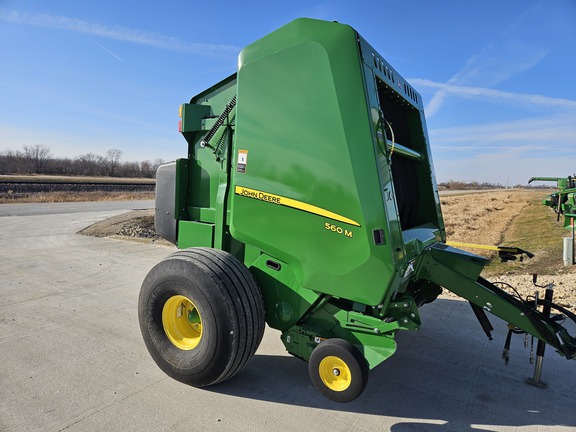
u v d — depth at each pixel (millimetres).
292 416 2684
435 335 4266
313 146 2684
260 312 2906
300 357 2982
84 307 4824
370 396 3000
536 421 2734
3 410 2639
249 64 2926
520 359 3723
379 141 2584
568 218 11234
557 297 5410
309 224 2740
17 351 3557
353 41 2562
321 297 2883
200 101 3707
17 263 7148
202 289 2754
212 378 2848
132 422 2545
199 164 3691
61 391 2900
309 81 2688
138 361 3424
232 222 3059
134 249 8852
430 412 2807
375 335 2707
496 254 9852
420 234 3432
